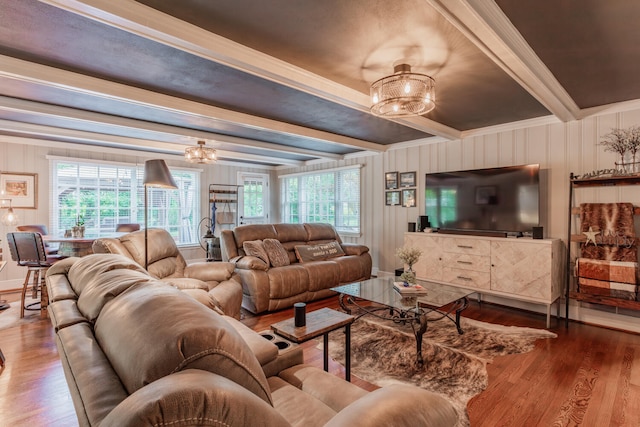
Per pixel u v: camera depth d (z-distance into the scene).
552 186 3.71
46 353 2.66
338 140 4.66
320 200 6.69
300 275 4.01
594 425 1.80
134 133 4.34
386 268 5.45
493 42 1.87
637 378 2.28
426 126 3.79
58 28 1.86
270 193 7.75
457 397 2.06
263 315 3.69
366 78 2.62
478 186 4.11
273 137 4.84
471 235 4.00
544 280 3.31
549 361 2.54
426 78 2.28
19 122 3.76
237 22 1.82
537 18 1.79
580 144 3.51
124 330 0.82
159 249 3.03
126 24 1.67
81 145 5.17
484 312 3.79
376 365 2.48
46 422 1.83
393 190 5.32
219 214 6.79
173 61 2.30
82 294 1.26
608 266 3.20
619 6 1.69
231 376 0.75
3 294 4.43
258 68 2.20
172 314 0.79
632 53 2.20
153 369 0.67
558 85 2.70
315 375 1.42
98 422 0.60
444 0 1.50
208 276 3.29
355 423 0.74
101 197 5.50
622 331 3.18
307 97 3.08
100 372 0.77
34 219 4.90
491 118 3.77
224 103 3.25
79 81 2.48
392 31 1.92
